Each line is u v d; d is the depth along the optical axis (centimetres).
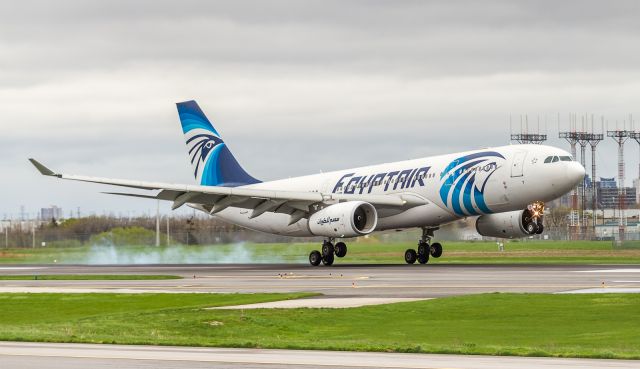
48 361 5419
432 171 17200
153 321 8012
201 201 17912
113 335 7069
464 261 19312
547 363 5488
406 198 17400
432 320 8100
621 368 5297
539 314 8250
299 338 7194
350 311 8575
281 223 19425
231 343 6425
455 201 16800
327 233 17050
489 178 16300
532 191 15975
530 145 16375
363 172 18662
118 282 13512
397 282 12194
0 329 7431
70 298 10612
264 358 5647
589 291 10125
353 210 16662
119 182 17212
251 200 17700
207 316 8269
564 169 15712
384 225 18125
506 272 13838
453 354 5941
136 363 5362
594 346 6494
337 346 6250
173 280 13875
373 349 6116
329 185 19138
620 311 8250
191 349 6178
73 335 6962
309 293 10469
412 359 5641
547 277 12538
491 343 6794
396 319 8181
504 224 17138
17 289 12075
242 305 9406
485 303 9031
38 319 9088
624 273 13175
